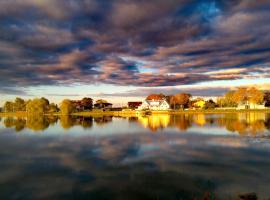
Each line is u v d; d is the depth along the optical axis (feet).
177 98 577.02
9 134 156.15
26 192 55.47
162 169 71.20
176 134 145.38
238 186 56.80
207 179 61.98
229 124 202.49
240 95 530.68
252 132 148.05
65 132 162.30
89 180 62.59
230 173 66.64
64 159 84.94
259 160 80.23
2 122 272.31
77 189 56.75
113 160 82.58
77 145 111.96
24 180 63.21
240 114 369.30
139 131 163.63
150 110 502.79
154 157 86.22
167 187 56.85
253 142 113.70
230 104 601.62
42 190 56.44
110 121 265.13
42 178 64.64
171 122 237.25
